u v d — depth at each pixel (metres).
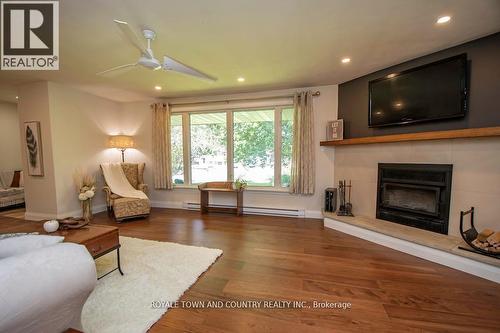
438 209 2.66
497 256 2.04
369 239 2.99
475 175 2.38
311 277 2.12
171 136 4.83
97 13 1.86
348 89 3.69
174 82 3.69
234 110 4.49
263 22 2.03
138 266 2.28
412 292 1.87
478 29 2.19
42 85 3.65
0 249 1.19
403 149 2.98
